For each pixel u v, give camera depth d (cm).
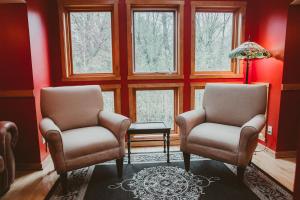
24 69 251
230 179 236
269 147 300
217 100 277
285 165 266
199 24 339
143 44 337
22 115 259
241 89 265
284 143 286
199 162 276
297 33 267
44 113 247
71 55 332
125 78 331
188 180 234
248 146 212
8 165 208
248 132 208
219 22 342
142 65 342
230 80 346
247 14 333
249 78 344
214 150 229
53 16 311
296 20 265
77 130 249
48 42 305
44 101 248
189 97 345
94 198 206
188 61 336
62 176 210
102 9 322
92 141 222
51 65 316
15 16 243
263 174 244
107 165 273
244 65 344
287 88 276
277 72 283
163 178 239
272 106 294
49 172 259
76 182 234
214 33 343
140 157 294
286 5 264
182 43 328
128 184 229
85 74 335
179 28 325
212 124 267
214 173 249
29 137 262
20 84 254
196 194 209
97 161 223
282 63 274
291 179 234
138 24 332
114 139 234
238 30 339
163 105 351
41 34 281
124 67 329
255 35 329
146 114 351
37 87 266
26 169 265
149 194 210
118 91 332
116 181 235
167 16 335
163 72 344
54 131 200
